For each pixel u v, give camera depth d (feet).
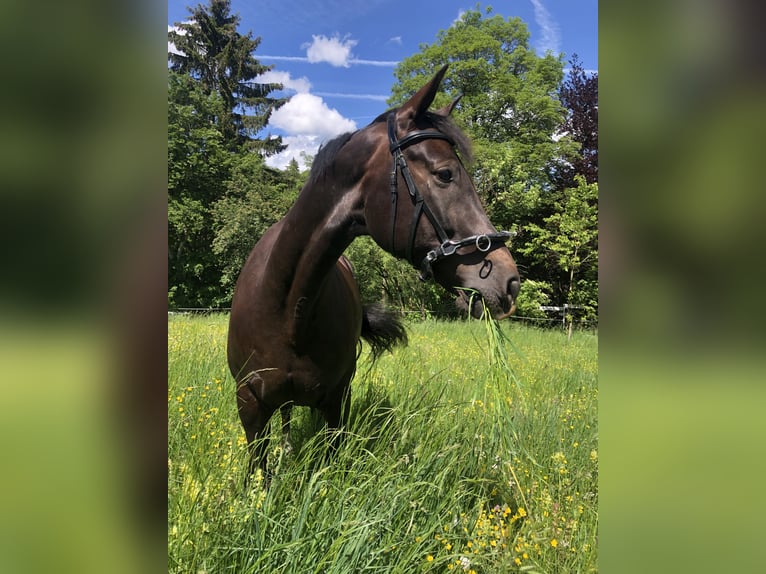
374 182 6.79
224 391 11.36
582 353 25.66
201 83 86.89
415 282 52.03
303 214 7.34
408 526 6.37
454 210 6.38
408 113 6.87
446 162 6.44
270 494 6.45
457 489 7.13
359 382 12.82
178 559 5.05
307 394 8.22
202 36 91.50
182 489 6.07
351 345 8.93
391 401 10.83
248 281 8.45
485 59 66.80
